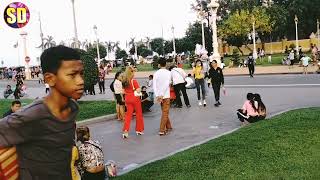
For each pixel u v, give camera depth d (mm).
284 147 8461
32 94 33344
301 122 10805
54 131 2408
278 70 35969
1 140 2338
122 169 8711
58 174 2480
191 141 11148
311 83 23344
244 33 72188
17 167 2432
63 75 2396
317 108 13461
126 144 11422
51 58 2400
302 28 81750
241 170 7238
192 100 19969
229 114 15180
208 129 12695
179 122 14289
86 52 21484
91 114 16938
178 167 7754
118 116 15977
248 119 12531
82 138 6445
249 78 31016
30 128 2367
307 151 8094
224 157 8109
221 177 6949
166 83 12117
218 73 17266
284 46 82812
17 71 59312
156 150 10414
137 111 12508
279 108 15547
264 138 9344
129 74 12273
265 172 7039
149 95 18562
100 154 6430
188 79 22328
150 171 7691
